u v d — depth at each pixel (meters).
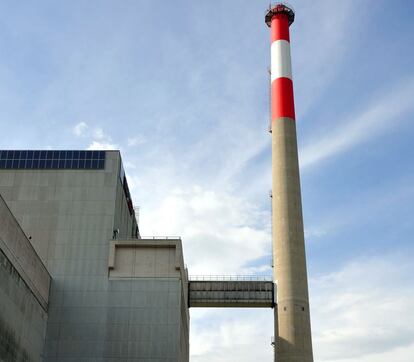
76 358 65.25
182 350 76.00
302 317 94.94
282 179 104.06
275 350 94.38
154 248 70.81
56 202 72.81
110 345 65.88
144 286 68.62
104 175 74.19
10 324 53.53
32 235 71.25
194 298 95.19
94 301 67.94
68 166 74.62
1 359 51.06
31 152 75.38
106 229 71.50
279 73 111.44
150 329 66.62
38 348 63.56
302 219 103.06
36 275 62.34
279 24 115.50
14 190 73.31
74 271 69.44
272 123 109.12
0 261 50.25
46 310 66.50
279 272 98.19
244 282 97.00
